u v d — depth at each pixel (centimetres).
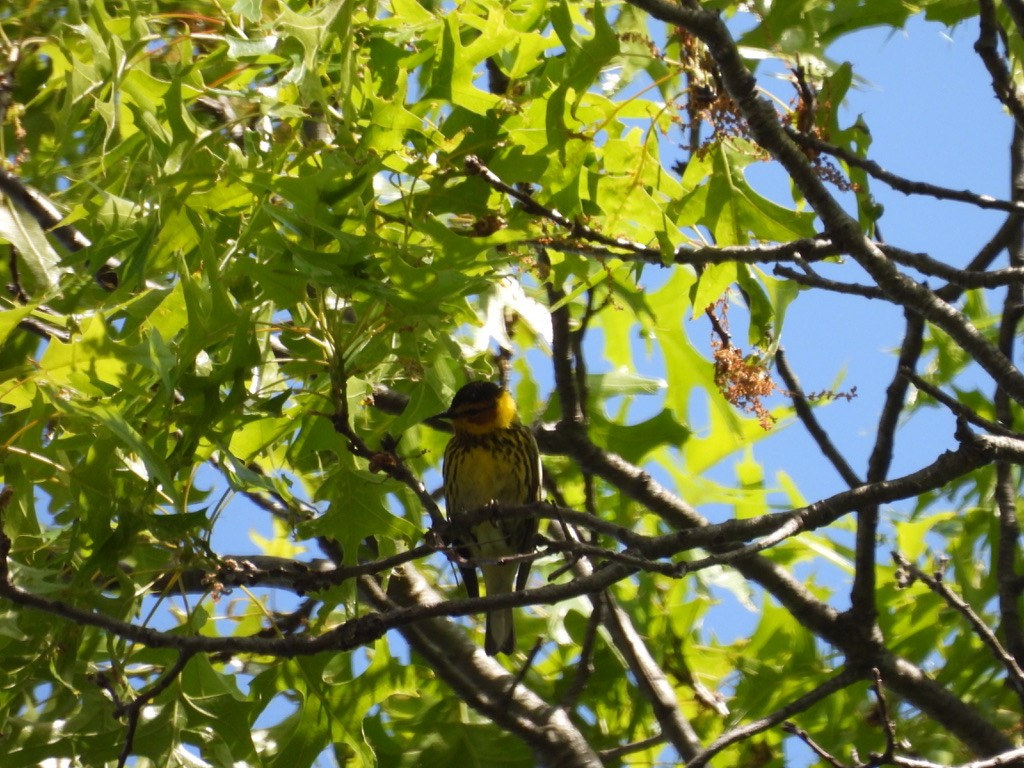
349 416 761
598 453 999
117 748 754
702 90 729
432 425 979
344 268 636
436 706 1059
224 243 708
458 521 704
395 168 696
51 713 759
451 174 717
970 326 768
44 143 889
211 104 810
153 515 641
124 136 749
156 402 650
